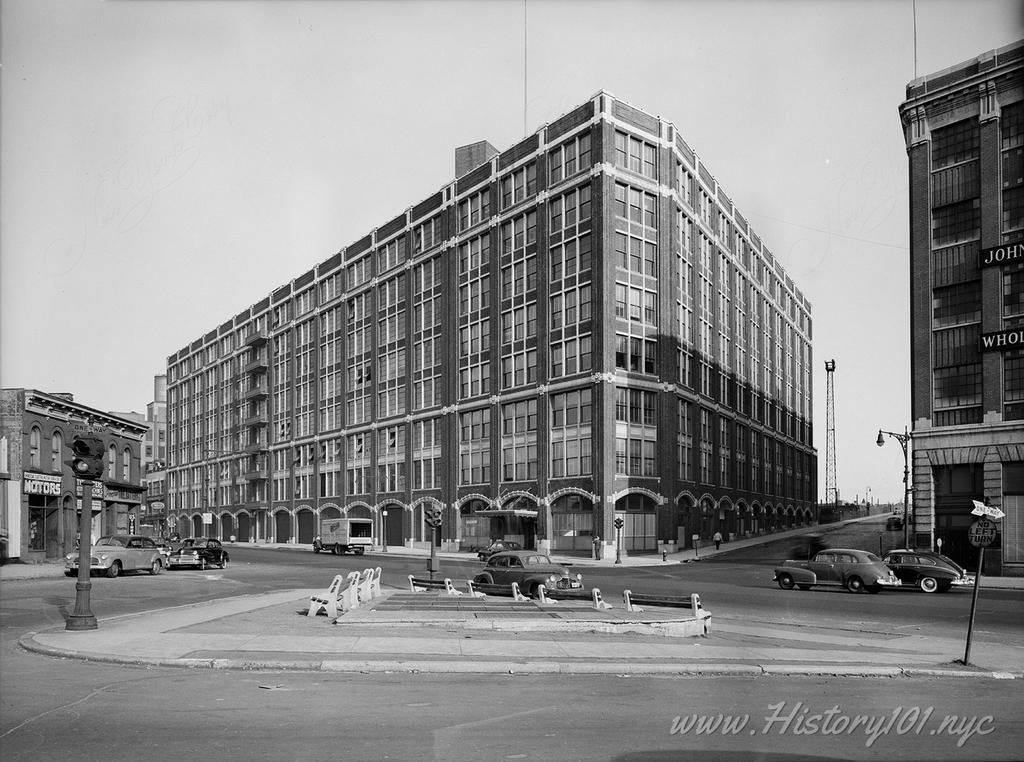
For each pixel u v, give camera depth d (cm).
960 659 1297
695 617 1577
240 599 2184
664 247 5469
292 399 8738
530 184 5744
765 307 8000
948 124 3862
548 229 5538
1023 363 3534
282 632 1475
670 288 5506
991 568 3528
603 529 4922
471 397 6119
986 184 3694
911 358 3912
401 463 6894
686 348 5844
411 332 6862
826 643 1468
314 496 8162
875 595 2634
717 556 5138
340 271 7981
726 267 6888
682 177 5906
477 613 1720
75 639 1373
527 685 1048
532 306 5631
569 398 5294
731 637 1532
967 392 3712
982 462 3606
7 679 1059
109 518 4928
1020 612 2123
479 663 1163
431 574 3206
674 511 5378
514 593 2067
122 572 3391
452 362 6334
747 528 7019
